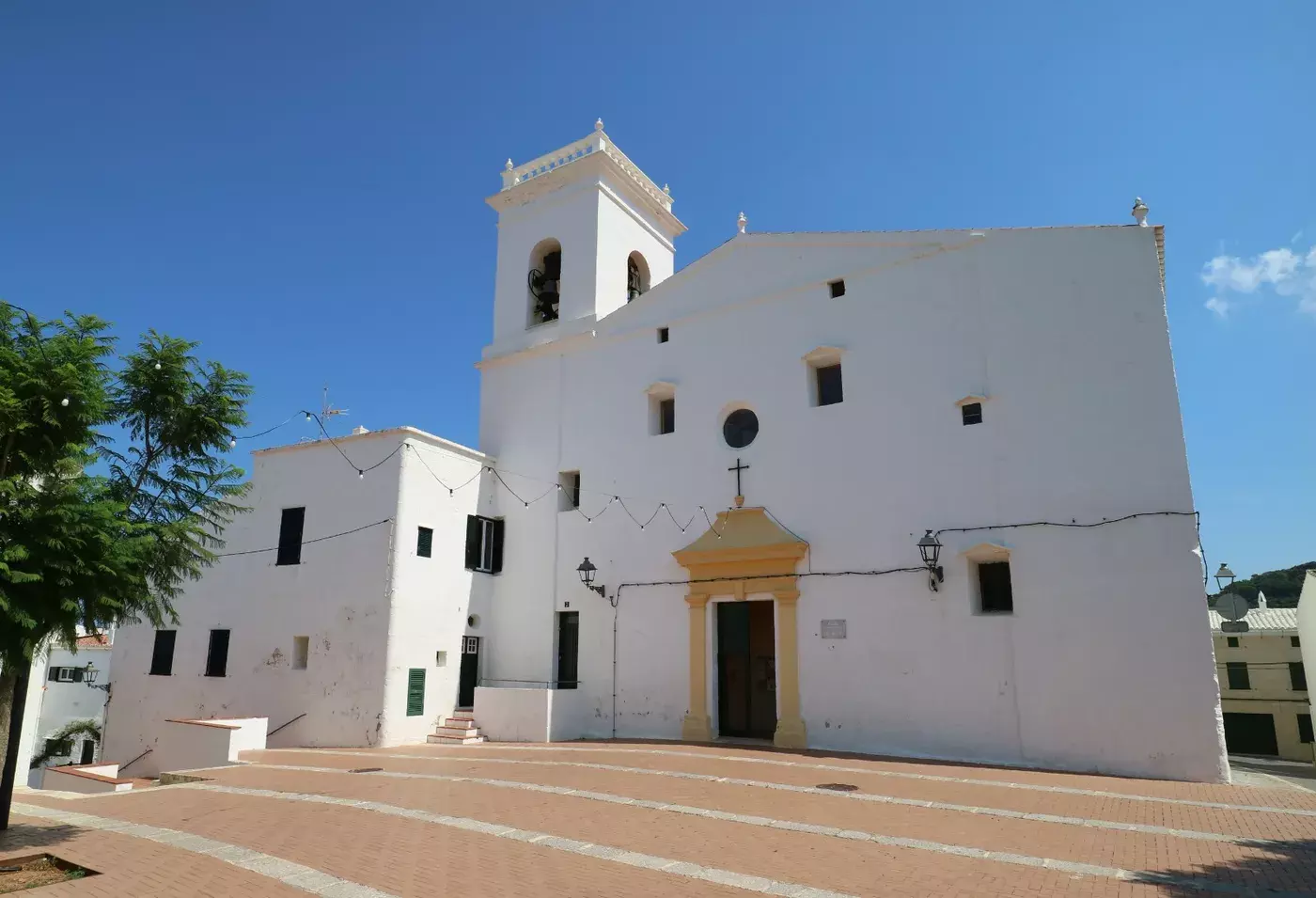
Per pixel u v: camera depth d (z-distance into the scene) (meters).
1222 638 32.16
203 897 7.12
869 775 12.95
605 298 22.34
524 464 21.64
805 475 17.45
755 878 7.43
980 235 16.45
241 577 20.42
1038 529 14.84
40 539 8.36
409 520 18.81
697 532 18.52
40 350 9.24
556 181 23.45
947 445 16.00
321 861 8.14
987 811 10.33
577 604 19.77
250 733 16.78
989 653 14.84
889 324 17.12
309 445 20.30
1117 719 13.65
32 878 7.93
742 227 19.73
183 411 10.94
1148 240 14.98
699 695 17.64
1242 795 11.70
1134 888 7.17
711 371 19.28
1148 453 14.23
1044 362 15.38
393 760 15.38
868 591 16.22
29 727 18.23
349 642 18.39
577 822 9.73
